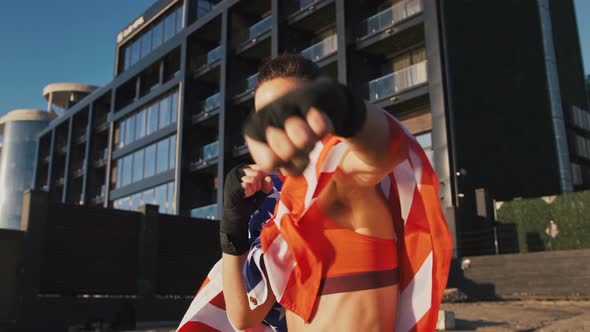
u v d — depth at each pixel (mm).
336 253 891
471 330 7164
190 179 26406
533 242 15531
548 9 22375
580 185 21750
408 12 19234
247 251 976
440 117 16859
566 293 12398
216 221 16953
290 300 923
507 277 13531
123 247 14594
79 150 39000
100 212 14328
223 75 25672
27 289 12414
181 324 1245
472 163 16766
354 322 862
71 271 13367
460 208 15570
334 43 21641
